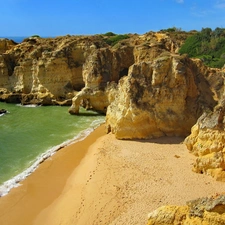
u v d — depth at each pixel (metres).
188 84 36.88
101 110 54.69
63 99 62.28
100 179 27.03
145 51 56.81
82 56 65.25
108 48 62.12
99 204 23.09
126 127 36.50
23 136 41.28
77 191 25.92
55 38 74.00
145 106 36.19
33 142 38.91
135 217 20.84
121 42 70.38
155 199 22.84
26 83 64.81
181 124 36.25
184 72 36.00
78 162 32.53
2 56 67.00
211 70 39.44
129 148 33.69
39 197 25.66
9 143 38.41
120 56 59.69
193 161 28.77
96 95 53.53
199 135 27.53
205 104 36.25
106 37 92.56
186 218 14.21
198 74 39.09
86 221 21.31
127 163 29.78
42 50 65.62
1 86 66.81
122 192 24.34
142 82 36.84
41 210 23.80
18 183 27.97
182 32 107.25
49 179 28.75
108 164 29.91
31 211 23.72
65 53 63.84
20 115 53.03
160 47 59.22
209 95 37.53
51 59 61.59
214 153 25.28
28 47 68.44
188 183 24.69
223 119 25.17
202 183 24.48
